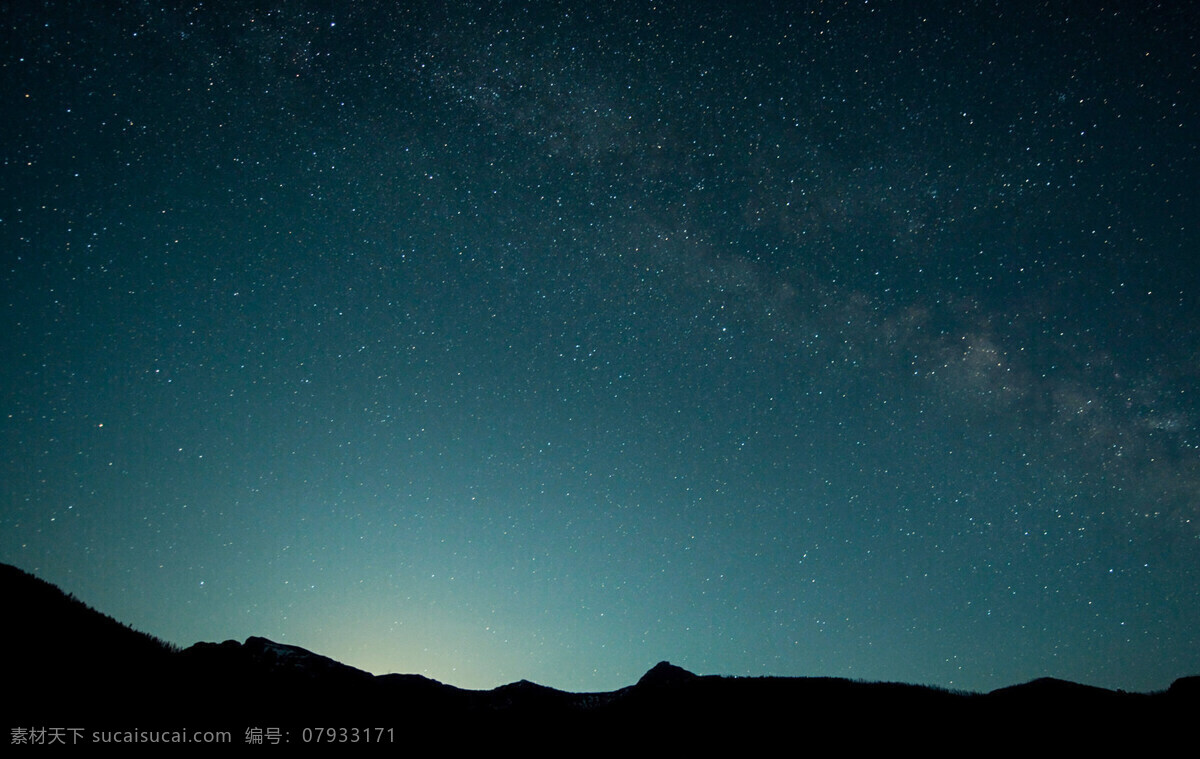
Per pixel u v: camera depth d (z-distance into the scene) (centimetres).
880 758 1468
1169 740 1441
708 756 1573
